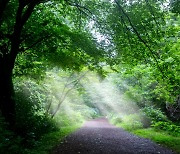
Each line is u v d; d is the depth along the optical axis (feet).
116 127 73.97
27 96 52.21
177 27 40.50
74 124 78.54
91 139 43.70
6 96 34.14
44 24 39.73
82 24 42.19
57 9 40.88
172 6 29.91
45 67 50.62
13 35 33.35
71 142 38.86
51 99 64.95
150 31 34.37
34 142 31.22
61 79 67.46
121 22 32.68
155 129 56.75
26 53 44.91
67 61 44.04
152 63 40.60
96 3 36.81
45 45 42.01
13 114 34.40
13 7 35.94
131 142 41.32
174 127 51.75
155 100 79.15
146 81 68.23
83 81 72.49
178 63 43.14
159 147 36.68
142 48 35.78
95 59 43.55
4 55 34.58
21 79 52.70
